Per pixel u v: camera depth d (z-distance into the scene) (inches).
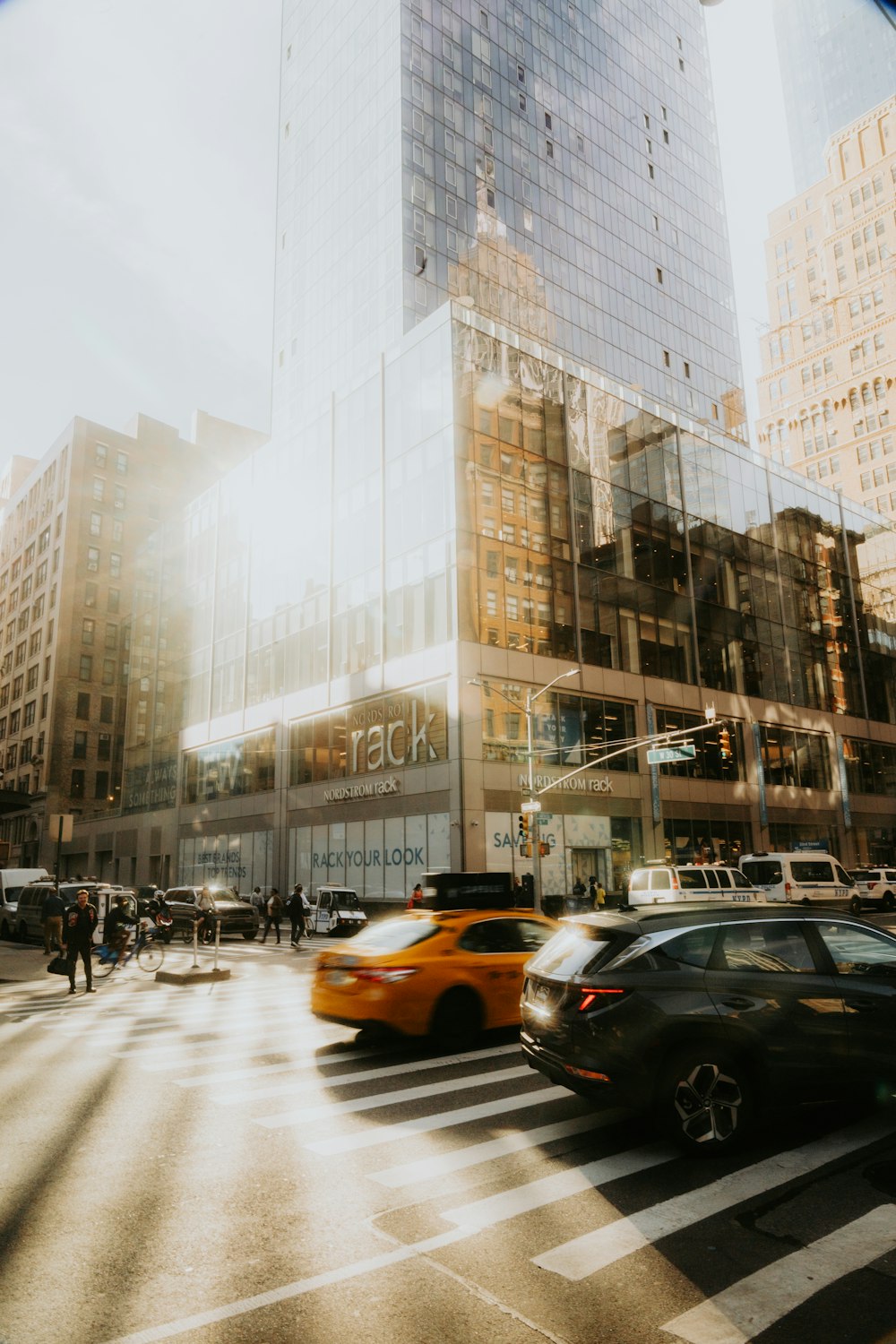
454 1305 152.1
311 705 1628.9
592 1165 227.1
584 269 2401.6
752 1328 143.3
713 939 255.0
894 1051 249.8
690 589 1739.7
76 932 599.5
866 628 2228.1
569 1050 245.6
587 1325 144.9
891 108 3575.3
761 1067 238.5
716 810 1649.9
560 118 2456.9
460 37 2194.9
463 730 1274.6
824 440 3661.4
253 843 1748.3
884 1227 182.2
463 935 399.9
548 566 1466.5
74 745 2987.2
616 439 1672.0
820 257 3821.4
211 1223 190.2
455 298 2006.6
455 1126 265.3
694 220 2925.7
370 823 1428.4
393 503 1498.5
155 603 2409.0
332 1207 199.2
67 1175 222.5
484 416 1435.8
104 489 3230.8
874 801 2069.4
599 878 1400.1
